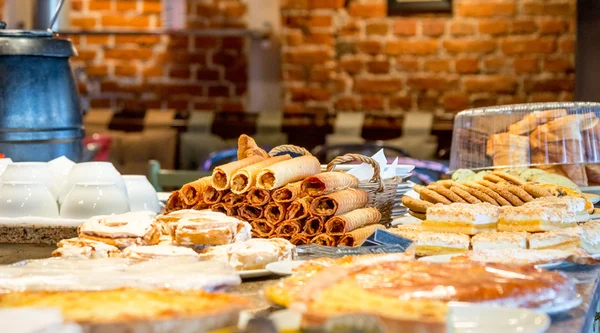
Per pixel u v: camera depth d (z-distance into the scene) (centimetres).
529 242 139
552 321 95
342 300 84
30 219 164
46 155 228
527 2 435
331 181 154
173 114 462
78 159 239
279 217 154
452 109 447
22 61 224
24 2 450
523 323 84
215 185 158
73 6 474
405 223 186
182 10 462
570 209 161
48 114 227
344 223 148
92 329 72
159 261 114
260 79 465
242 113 460
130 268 108
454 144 239
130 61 479
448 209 152
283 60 463
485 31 441
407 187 200
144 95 480
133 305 79
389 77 453
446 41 445
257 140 452
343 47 456
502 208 154
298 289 96
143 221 136
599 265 134
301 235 153
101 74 481
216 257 123
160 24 473
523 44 438
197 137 454
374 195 172
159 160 453
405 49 450
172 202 164
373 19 452
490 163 225
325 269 99
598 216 178
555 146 219
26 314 70
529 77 439
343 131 444
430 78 448
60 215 167
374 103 455
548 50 436
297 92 463
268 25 461
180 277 100
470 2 440
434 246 142
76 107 237
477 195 178
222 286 103
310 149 448
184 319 75
